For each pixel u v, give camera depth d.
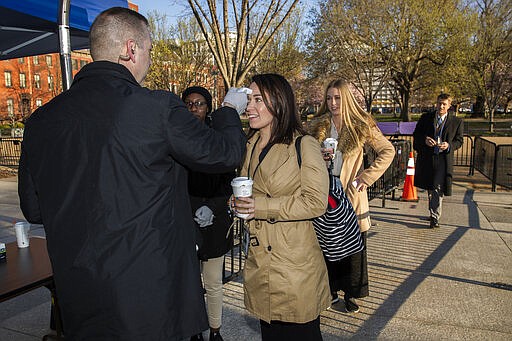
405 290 3.88
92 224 1.46
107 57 1.60
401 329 3.18
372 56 22.48
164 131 1.51
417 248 5.07
